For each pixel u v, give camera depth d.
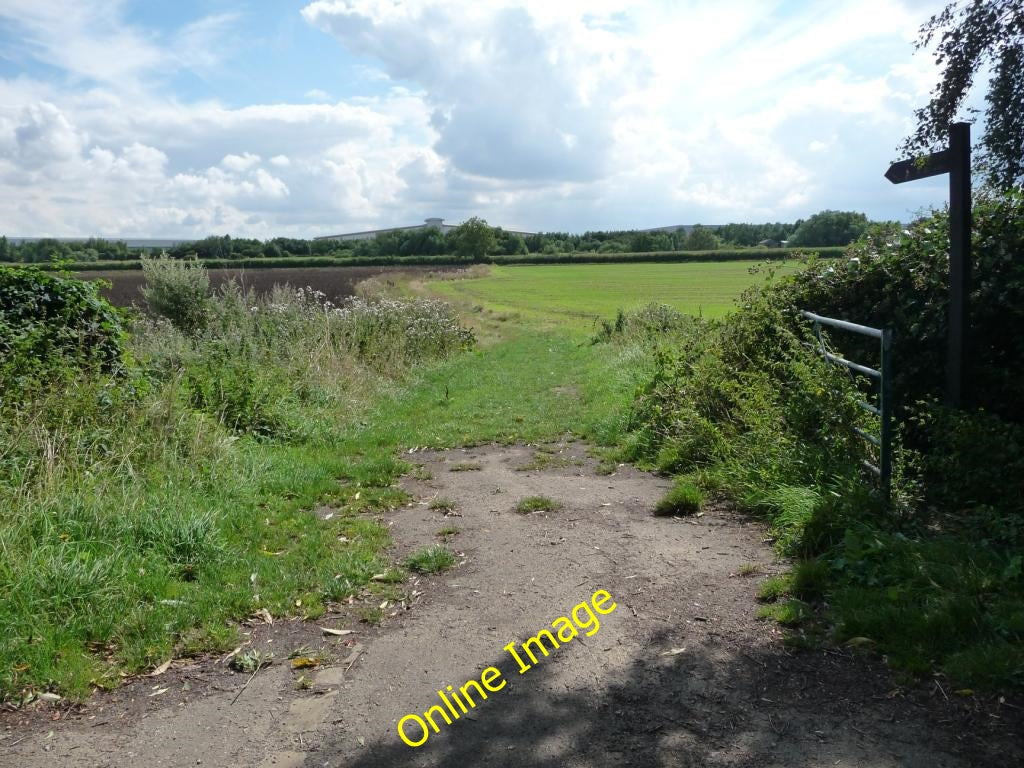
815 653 3.71
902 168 6.80
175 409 7.71
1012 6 6.44
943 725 3.06
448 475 7.93
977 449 5.46
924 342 7.01
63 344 8.20
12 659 3.69
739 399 7.74
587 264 98.12
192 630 4.16
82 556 4.67
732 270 75.19
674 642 3.93
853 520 4.98
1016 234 6.61
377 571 5.01
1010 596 3.90
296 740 3.19
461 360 18.50
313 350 13.30
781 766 2.88
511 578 4.91
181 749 3.15
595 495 6.87
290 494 6.91
